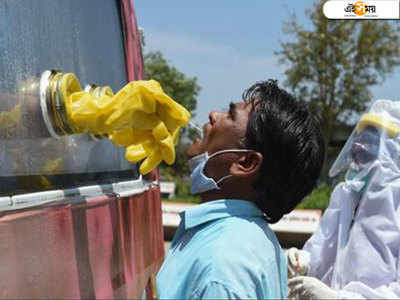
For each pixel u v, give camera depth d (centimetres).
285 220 782
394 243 208
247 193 128
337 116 1769
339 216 246
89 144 154
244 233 114
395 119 232
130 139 120
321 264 248
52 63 132
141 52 280
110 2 216
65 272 108
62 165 129
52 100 112
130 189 179
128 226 159
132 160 119
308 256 251
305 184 127
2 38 105
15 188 102
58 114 113
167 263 125
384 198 213
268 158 124
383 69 1720
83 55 163
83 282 116
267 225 128
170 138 117
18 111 107
